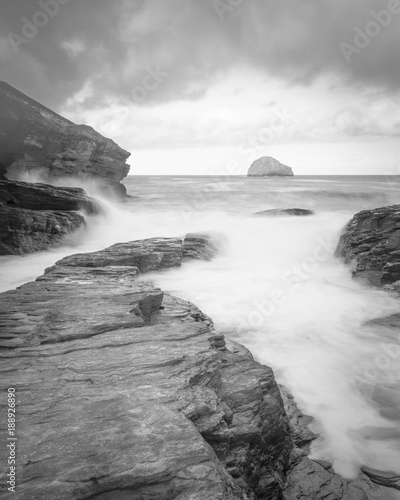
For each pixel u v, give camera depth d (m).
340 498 5.08
